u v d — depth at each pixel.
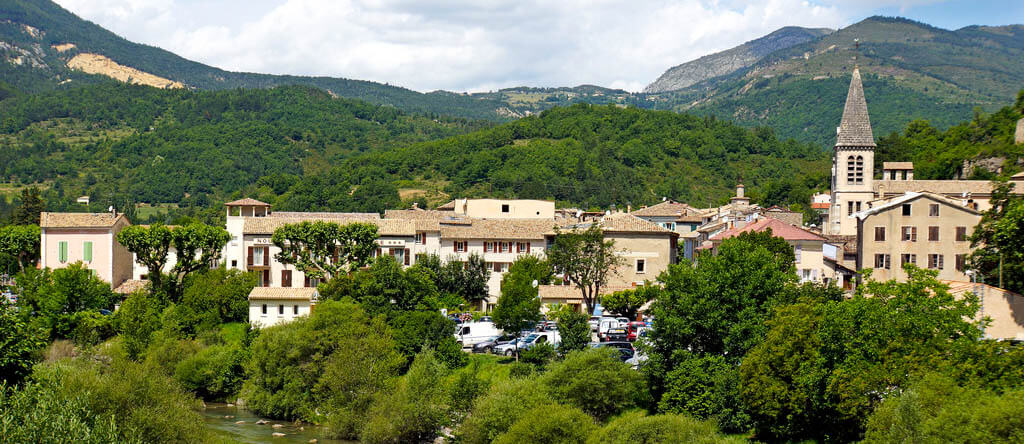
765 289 75.38
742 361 68.88
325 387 89.69
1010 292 75.81
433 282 120.69
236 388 100.12
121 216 144.38
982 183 144.62
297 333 95.31
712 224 142.12
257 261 128.75
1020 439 46.44
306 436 85.38
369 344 91.00
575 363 76.62
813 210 188.88
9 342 65.19
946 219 99.88
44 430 57.19
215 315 115.31
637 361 86.12
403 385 86.06
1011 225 77.25
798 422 66.25
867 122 153.00
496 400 74.88
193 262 124.75
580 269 115.44
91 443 59.34
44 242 139.50
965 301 64.31
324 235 120.50
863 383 60.41
